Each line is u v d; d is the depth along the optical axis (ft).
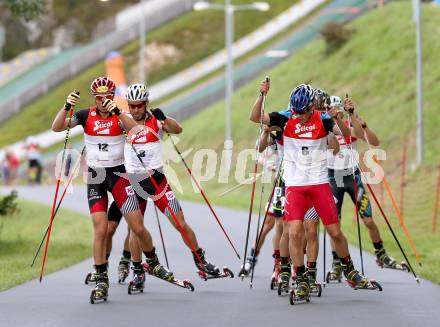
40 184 426.92
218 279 114.83
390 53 418.51
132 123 94.73
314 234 96.32
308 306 89.92
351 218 226.58
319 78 449.89
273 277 105.50
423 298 95.55
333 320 80.59
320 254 145.89
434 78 365.40
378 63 416.87
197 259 103.65
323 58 473.67
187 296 98.22
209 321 80.28
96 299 92.63
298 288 91.66
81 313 85.35
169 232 193.16
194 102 565.53
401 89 370.94
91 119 95.20
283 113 94.94
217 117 475.72
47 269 127.75
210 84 631.56
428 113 332.60
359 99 390.01
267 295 99.09
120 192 96.37
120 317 82.74
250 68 626.23
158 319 81.51
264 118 94.27
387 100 369.30
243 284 109.60
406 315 83.51
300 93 90.99
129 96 98.22
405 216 223.10
